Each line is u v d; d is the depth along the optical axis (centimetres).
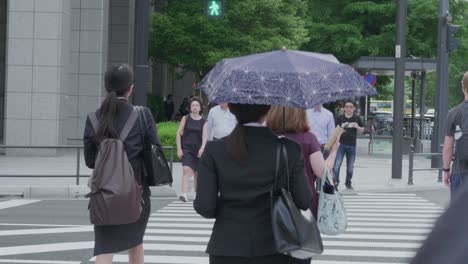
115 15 3616
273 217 424
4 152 2662
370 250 1034
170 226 1254
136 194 588
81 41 3034
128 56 3634
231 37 3459
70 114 3034
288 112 615
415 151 3338
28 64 2652
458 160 836
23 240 1080
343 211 606
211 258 440
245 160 435
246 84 509
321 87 545
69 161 2434
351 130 1817
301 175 439
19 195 1708
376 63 3253
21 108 2652
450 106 7800
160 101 4278
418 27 4056
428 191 1961
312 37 4081
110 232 598
